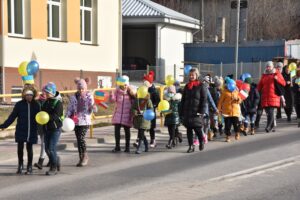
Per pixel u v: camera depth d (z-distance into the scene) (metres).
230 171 10.02
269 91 16.05
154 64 43.09
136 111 12.49
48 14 23.11
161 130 16.52
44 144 10.34
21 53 21.55
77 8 24.19
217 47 41.75
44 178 9.73
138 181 9.28
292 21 63.00
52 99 10.05
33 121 10.02
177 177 9.57
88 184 9.12
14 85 21.27
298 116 18.44
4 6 20.78
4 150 12.31
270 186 8.70
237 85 14.77
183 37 43.50
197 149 13.05
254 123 16.02
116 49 26.70
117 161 11.51
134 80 34.75
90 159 11.79
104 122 17.80
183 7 61.81
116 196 8.16
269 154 11.98
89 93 10.92
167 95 13.24
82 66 24.53
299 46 43.19
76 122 10.81
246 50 40.66
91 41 25.41
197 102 12.30
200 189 8.52
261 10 62.62
